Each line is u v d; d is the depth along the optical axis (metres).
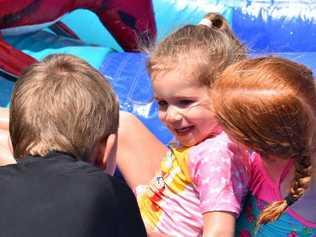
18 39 4.26
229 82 1.98
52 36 4.36
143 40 4.61
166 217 2.42
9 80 3.81
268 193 2.17
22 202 1.77
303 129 1.91
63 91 1.93
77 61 2.06
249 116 1.91
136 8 4.58
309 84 1.96
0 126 3.01
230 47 2.33
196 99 2.28
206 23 2.83
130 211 1.85
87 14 5.15
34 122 1.91
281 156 1.96
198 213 2.33
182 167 2.36
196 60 2.27
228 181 2.18
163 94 2.32
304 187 1.95
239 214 2.26
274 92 1.90
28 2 3.97
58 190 1.78
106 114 1.97
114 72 3.84
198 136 2.31
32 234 1.72
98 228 1.75
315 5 4.98
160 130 3.48
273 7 5.05
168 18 5.15
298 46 4.83
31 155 1.89
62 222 1.73
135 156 2.99
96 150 1.97
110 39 5.05
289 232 2.13
